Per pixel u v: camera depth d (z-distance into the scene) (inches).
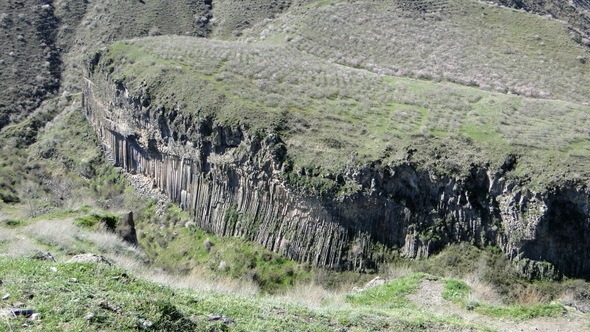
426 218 1470.2
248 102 1790.1
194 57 2231.8
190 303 435.5
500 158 1459.2
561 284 1323.8
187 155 1865.2
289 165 1584.6
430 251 1443.2
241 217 1696.6
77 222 976.9
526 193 1389.0
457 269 1378.0
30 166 2527.1
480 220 1443.2
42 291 358.0
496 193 1440.7
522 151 1480.1
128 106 2167.8
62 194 2261.3
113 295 377.7
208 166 1804.9
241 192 1707.7
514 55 2645.2
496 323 585.3
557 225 1370.6
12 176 2422.5
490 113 1733.5
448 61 2497.5
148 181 2148.1
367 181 1487.5
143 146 2122.3
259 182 1644.9
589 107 1881.2
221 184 1761.8
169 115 1926.7
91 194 2251.5
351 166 1503.4
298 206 1566.2
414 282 689.0
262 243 1625.2
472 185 1459.2
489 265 1389.0
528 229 1369.3
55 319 321.4
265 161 1621.6
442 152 1512.1
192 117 1822.1
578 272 1359.5
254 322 425.4
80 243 808.3
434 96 1903.3
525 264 1369.3
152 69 2116.1
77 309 337.1
